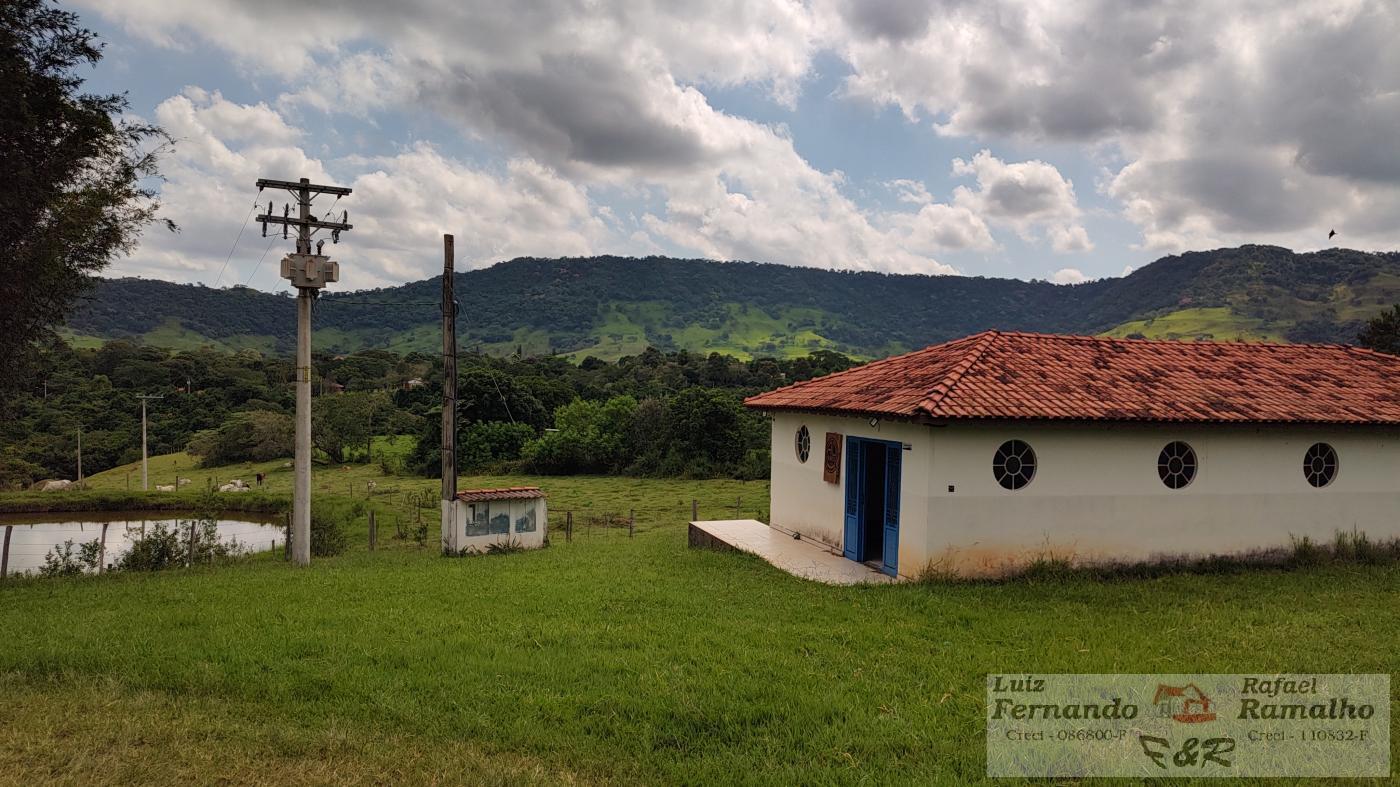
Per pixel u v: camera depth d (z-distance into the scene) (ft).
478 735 20.48
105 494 120.06
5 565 52.95
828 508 50.83
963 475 39.60
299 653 27.14
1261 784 18.08
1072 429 41.19
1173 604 35.17
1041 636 29.73
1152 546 42.42
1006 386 42.27
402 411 217.97
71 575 50.55
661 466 148.36
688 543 61.16
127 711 21.68
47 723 20.52
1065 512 41.11
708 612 33.47
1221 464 43.57
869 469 46.80
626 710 21.93
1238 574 41.70
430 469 162.91
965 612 32.94
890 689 23.79
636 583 40.32
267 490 138.21
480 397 180.65
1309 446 45.19
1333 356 56.24
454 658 26.43
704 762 18.84
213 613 33.68
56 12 38.93
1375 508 46.32
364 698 22.97
